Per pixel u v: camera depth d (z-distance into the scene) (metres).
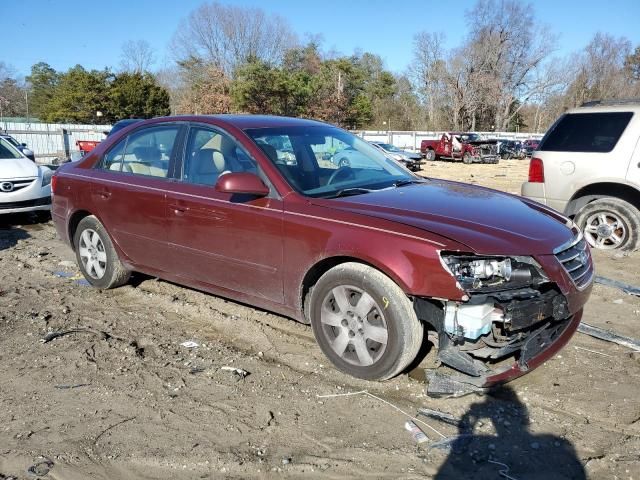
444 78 70.81
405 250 3.34
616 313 4.97
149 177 4.88
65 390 3.62
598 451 2.97
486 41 68.88
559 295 3.43
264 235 3.97
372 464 2.87
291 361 4.02
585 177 7.02
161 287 5.63
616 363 3.95
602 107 7.03
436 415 3.29
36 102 71.25
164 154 4.84
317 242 3.69
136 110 56.22
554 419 3.26
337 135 4.97
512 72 71.06
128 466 2.88
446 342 3.43
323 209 3.76
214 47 61.62
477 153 33.34
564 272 3.44
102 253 5.46
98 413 3.36
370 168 4.67
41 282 5.91
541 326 3.54
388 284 3.44
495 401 3.45
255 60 50.12
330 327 3.79
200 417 3.30
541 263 3.36
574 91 72.19
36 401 3.49
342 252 3.56
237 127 4.44
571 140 7.18
